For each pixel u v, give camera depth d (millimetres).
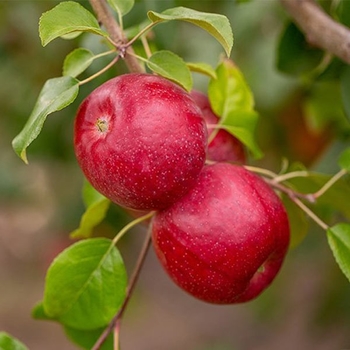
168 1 695
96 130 519
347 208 648
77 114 533
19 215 2445
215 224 536
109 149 510
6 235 2475
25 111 1111
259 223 541
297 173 619
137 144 507
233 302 571
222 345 1854
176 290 2299
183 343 2006
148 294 2264
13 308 2262
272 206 551
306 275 1617
